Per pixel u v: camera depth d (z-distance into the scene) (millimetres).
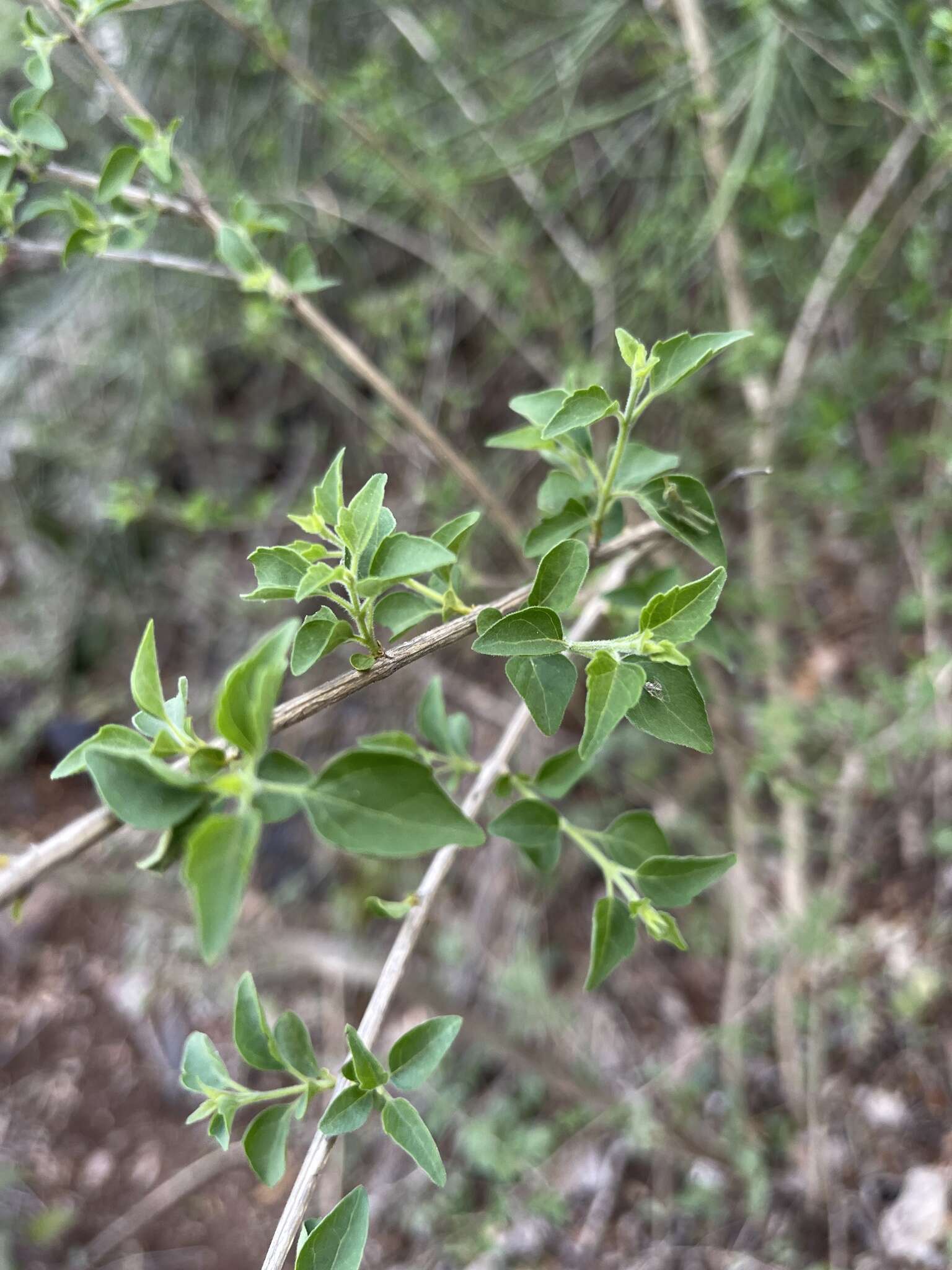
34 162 249
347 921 634
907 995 497
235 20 321
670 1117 522
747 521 597
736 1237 504
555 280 565
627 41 438
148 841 572
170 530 681
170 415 653
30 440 686
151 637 138
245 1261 621
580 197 558
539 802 212
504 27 539
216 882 116
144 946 674
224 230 269
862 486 474
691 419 527
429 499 476
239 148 596
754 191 468
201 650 727
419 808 131
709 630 250
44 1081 719
